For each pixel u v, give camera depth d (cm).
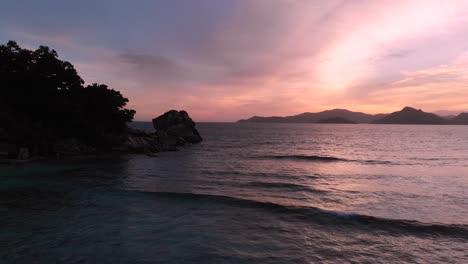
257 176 3131
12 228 1414
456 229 1440
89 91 5359
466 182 2811
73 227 1439
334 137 12250
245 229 1445
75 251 1162
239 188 2470
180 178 2947
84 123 4822
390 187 2553
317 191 2370
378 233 1405
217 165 4059
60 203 1867
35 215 1620
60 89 4859
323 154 5784
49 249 1177
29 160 3878
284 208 1764
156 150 6081
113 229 1419
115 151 5419
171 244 1249
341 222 1544
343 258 1140
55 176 2897
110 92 5600
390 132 17012
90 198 1994
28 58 4369
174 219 1586
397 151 6384
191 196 2033
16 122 3966
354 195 2233
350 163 4388
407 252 1202
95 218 1583
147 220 1563
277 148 7275
